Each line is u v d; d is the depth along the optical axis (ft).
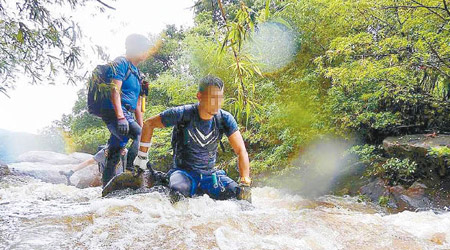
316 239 5.49
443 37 12.32
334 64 18.40
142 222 5.96
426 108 15.29
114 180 9.88
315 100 17.93
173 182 8.60
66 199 10.88
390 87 14.44
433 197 11.89
